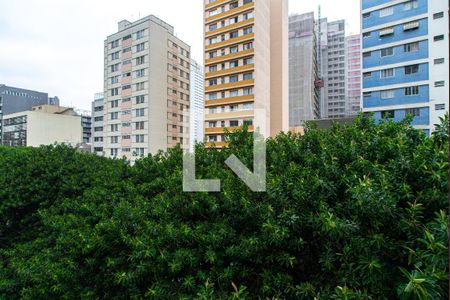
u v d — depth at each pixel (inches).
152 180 197.0
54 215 227.3
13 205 269.1
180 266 114.7
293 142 165.2
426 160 111.3
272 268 112.7
